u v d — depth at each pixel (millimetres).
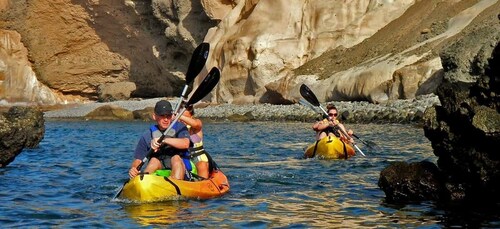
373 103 59281
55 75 96188
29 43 94312
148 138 20719
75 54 96688
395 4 73875
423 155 31797
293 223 17141
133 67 96125
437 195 18828
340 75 64688
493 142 16484
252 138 45094
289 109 66062
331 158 31203
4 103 92875
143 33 93000
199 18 86188
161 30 91812
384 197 20234
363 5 74875
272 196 20938
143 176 19875
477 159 17078
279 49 74688
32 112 37469
